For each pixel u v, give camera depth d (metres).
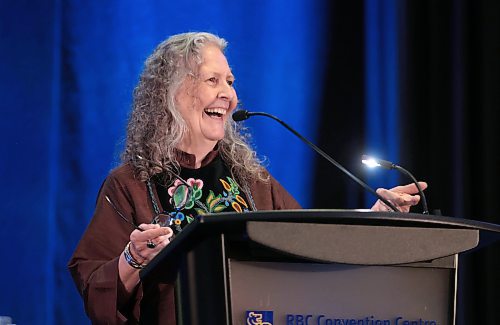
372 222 2.73
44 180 7.02
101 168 7.09
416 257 2.78
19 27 7.08
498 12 7.32
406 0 7.41
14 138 7.00
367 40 7.43
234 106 4.83
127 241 4.30
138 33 7.22
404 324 2.88
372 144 7.36
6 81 7.04
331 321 2.80
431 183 7.31
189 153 4.74
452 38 7.37
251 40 7.38
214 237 2.72
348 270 2.85
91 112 7.12
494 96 7.28
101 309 3.68
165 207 4.49
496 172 7.23
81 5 7.18
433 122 7.33
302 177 7.32
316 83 7.43
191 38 4.87
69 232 7.02
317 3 7.49
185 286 2.79
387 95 7.38
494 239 2.94
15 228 6.95
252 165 4.86
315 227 2.68
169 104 4.72
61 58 7.12
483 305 7.16
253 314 2.73
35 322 6.91
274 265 2.77
